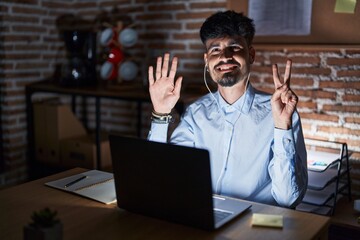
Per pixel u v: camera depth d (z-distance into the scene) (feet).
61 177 6.05
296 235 4.27
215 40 6.10
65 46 11.96
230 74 6.01
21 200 5.18
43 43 11.53
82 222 4.57
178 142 6.57
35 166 11.52
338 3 8.23
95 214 4.78
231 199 5.19
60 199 5.23
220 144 6.29
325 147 8.80
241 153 6.15
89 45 11.00
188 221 4.43
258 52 9.23
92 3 11.64
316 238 4.37
